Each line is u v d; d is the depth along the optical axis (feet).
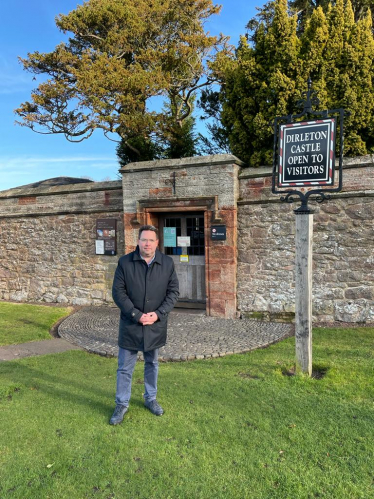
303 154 13.60
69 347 19.29
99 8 42.70
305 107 13.60
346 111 12.80
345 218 21.54
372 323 21.13
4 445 10.01
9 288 35.04
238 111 25.99
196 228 26.55
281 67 23.71
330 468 8.82
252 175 23.63
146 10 44.32
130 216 26.84
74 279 31.42
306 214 13.70
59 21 43.04
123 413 11.20
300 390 12.78
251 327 22.02
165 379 14.25
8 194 34.42
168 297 11.33
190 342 19.21
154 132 41.11
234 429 10.52
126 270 10.91
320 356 16.11
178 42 43.29
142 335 11.00
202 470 8.84
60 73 42.93
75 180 38.47
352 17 23.59
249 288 24.14
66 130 41.98
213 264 24.52
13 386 13.67
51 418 11.35
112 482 8.50
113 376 14.96
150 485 8.38
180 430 10.54
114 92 38.81
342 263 21.76
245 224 24.07
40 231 32.99
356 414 11.11
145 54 40.98
